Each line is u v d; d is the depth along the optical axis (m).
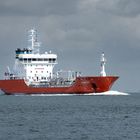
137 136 138.50
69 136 138.25
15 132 146.12
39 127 157.75
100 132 146.12
